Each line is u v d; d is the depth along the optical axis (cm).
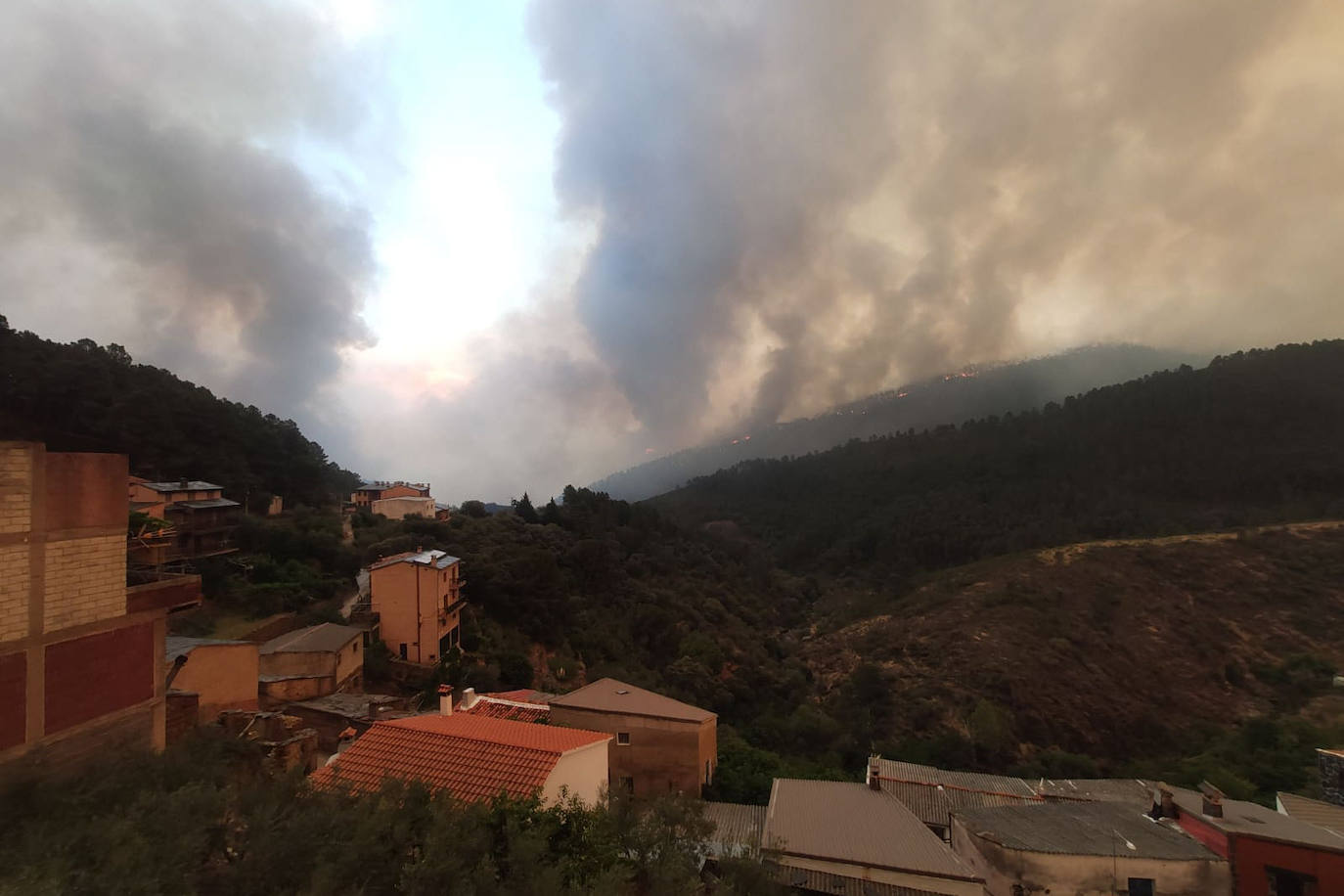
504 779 1352
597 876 888
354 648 3569
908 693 5631
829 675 6725
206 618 4012
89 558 1046
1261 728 3984
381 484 9988
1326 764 2681
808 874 1652
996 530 11169
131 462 5559
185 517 4694
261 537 5097
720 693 5416
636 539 9319
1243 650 5750
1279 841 1703
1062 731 4988
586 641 5650
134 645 1125
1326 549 6838
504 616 5341
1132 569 7338
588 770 1566
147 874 649
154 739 1153
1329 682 5091
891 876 1634
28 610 945
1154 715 5175
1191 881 1719
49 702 966
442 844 820
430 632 4222
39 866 642
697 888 961
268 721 1847
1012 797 2391
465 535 6550
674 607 7094
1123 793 2475
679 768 2498
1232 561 7075
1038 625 6494
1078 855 1758
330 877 724
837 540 13800
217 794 857
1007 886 1780
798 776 2817
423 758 1461
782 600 10144
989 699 5288
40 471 972
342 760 1479
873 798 2178
